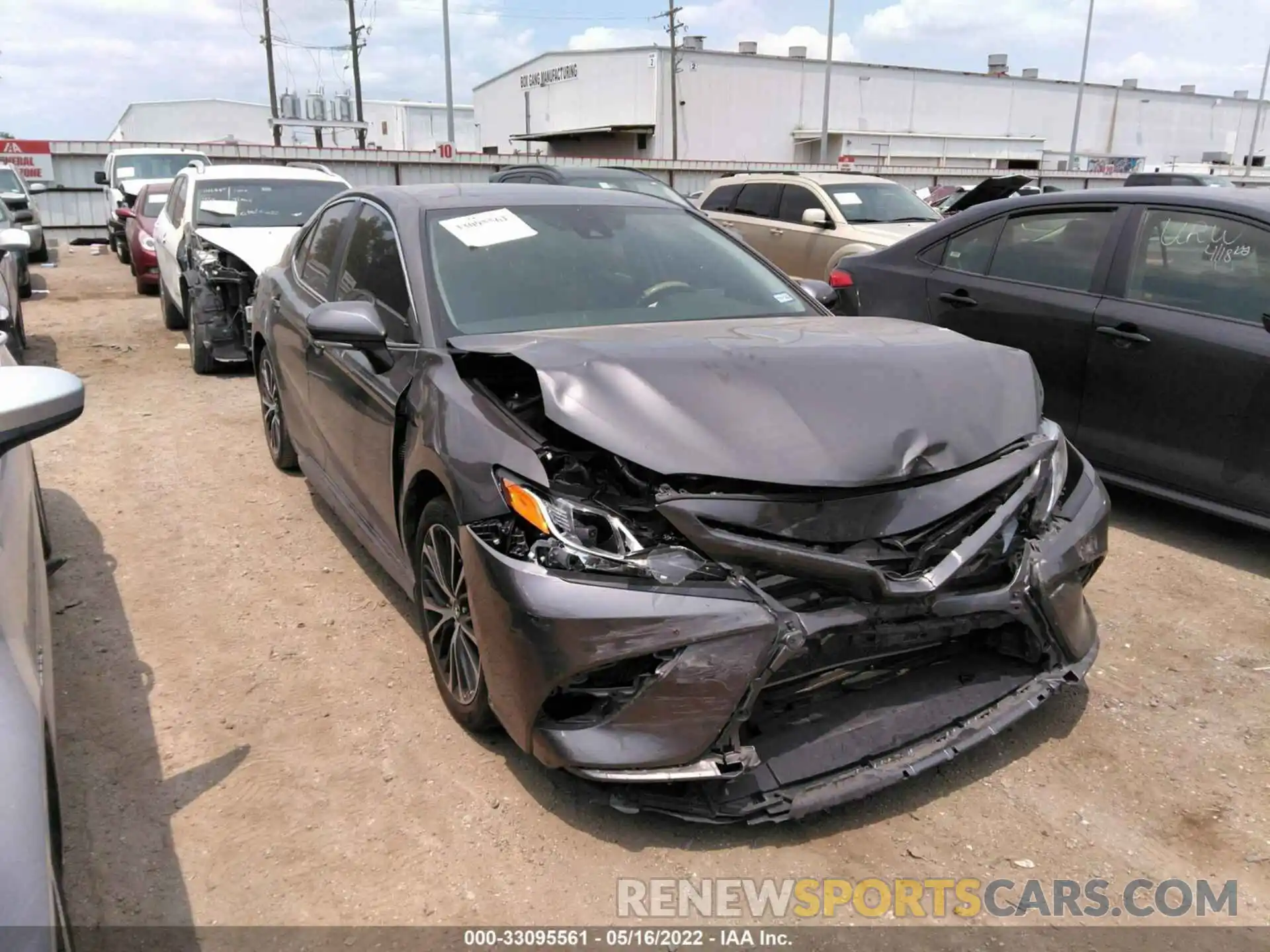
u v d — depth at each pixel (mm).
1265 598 4223
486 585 2631
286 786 2918
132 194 17047
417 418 3129
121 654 3684
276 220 9047
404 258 3637
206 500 5316
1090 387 5020
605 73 50469
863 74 51562
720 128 49406
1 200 14133
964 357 3092
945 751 2717
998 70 57844
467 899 2496
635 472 2605
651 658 2467
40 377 2004
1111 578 4430
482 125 62125
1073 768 3031
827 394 2736
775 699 2613
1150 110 61594
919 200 11656
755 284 3990
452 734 3174
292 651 3711
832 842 2705
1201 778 2988
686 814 2553
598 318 3523
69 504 5250
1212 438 4527
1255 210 4520
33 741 1707
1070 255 5234
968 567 2723
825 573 2494
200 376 8398
